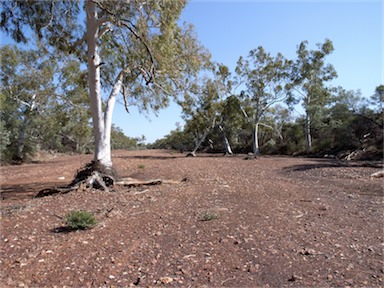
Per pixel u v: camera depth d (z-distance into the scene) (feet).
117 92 35.47
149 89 40.04
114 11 31.17
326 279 10.57
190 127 117.60
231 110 113.50
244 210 20.68
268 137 150.61
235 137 160.56
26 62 82.74
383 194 26.43
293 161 72.84
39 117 90.07
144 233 16.07
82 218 16.99
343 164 56.85
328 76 115.14
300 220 18.15
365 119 89.86
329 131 106.52
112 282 10.60
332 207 21.65
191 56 37.37
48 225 17.71
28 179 45.32
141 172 49.52
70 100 89.04
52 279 10.85
